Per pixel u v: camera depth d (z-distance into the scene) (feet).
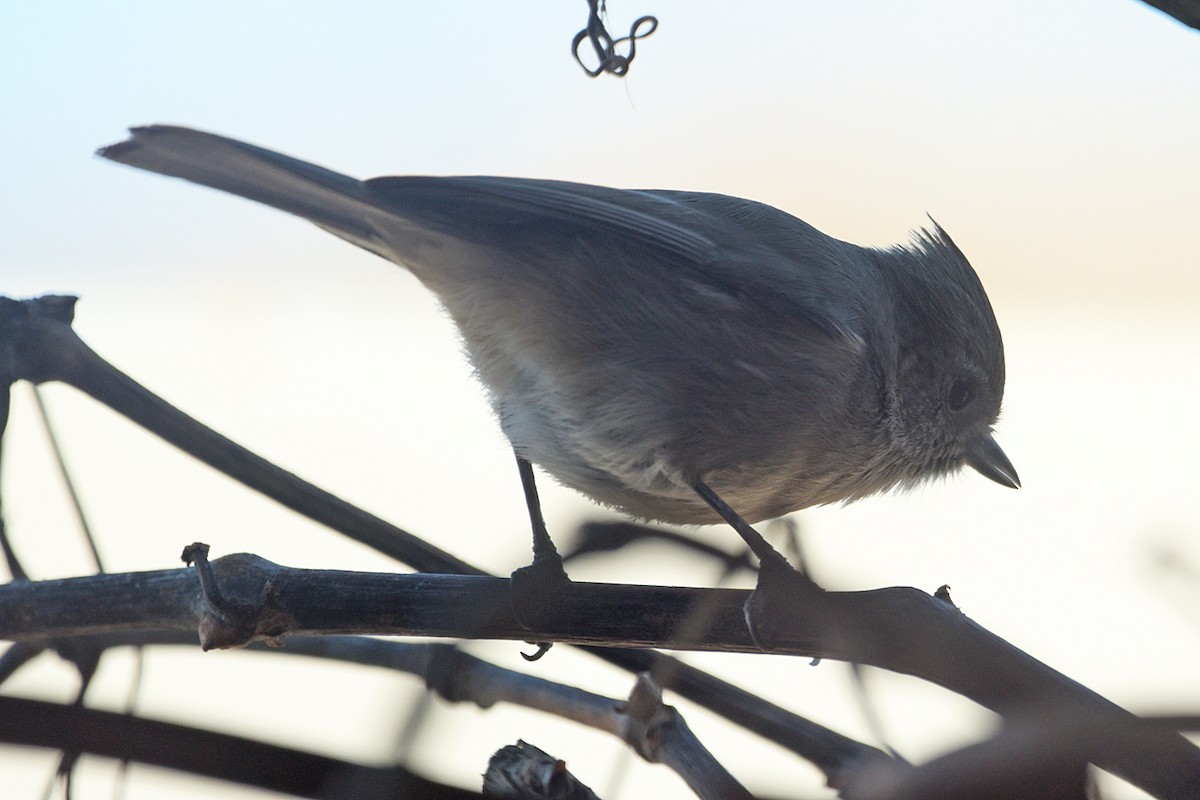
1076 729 7.16
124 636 8.80
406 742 8.66
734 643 8.77
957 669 8.69
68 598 8.79
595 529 8.82
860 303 8.98
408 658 8.79
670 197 9.02
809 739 8.72
